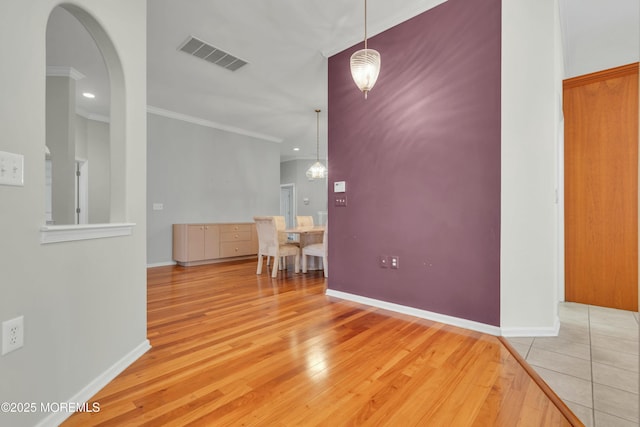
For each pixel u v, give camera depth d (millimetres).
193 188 5574
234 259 5891
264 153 6805
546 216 2139
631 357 1817
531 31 2148
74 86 3711
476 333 2211
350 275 3074
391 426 1223
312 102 4812
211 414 1292
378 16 2717
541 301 2154
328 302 2994
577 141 2945
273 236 4273
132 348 1788
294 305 2895
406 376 1605
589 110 2879
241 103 4852
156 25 2834
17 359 1066
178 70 3727
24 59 1111
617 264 2770
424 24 2566
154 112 5051
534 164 2148
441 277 2453
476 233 2291
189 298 3137
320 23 2814
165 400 1390
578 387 1499
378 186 2852
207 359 1800
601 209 2838
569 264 2990
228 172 6129
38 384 1151
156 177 5098
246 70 3734
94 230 1455
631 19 2680
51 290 1219
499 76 2199
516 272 2168
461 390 1478
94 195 5074
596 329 2270
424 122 2561
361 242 2980
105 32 1594
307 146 7863
